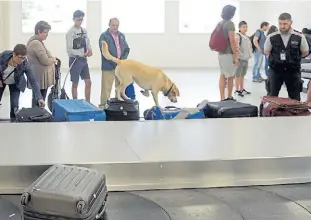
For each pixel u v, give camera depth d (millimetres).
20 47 4551
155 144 2270
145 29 12648
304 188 1993
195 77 10328
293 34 4777
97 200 1578
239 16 12852
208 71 11781
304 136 2473
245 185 2014
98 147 2199
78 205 1453
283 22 4734
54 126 2686
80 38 5918
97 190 1577
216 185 2000
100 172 1676
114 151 2129
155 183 1971
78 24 5922
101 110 3414
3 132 2500
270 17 12820
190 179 2000
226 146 2242
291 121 2904
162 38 12656
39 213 1487
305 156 2080
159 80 3680
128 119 3666
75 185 1544
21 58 4582
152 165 1969
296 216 1736
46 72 5238
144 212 1743
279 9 12617
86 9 11961
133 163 1958
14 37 11758
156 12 12602
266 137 2441
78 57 5934
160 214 1730
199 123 2822
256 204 1834
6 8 8164
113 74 5645
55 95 5312
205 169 2006
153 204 1813
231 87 6012
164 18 12578
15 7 11633
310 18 11469
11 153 2074
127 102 3746
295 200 1877
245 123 2828
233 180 2023
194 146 2236
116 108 3670
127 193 1907
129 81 3760
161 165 1976
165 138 2400
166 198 1870
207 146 2238
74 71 5980
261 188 1990
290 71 4871
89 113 3348
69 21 12047
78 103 3660
